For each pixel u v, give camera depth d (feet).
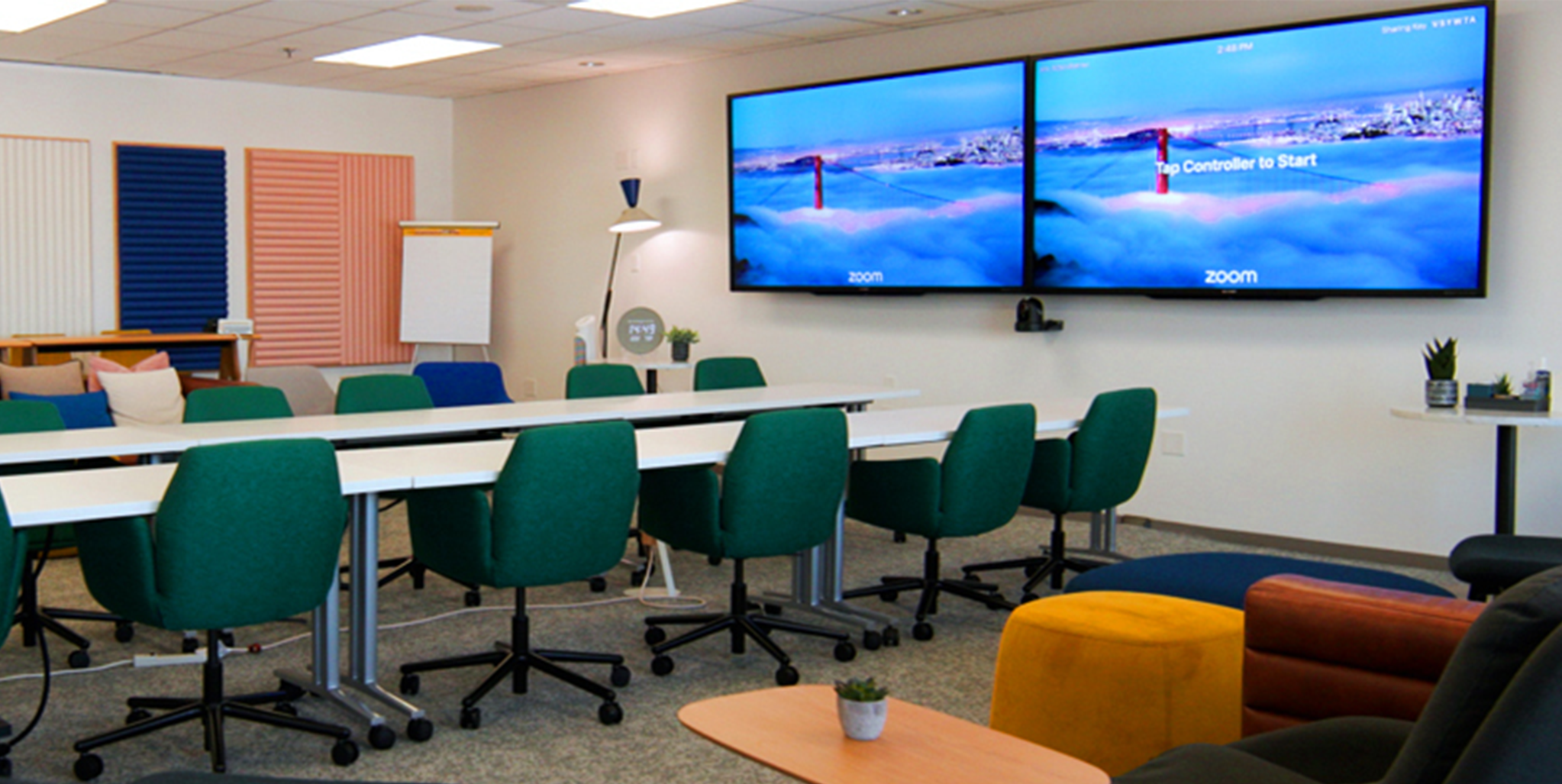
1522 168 17.74
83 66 29.17
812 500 13.92
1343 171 18.74
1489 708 5.27
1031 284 22.36
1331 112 18.75
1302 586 8.60
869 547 20.72
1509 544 11.56
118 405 22.16
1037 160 22.00
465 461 12.82
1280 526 20.36
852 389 21.25
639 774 10.87
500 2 22.02
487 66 28.89
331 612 12.14
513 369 33.83
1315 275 19.19
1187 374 21.24
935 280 23.70
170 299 30.83
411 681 12.88
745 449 13.30
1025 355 23.24
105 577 10.65
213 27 24.39
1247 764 6.95
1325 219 18.99
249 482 10.23
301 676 12.47
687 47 26.40
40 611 14.67
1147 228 20.85
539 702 12.78
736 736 6.77
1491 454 18.20
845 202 24.76
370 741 11.39
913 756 6.51
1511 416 15.42
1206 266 20.26
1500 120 17.87
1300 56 18.97
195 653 14.19
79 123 29.35
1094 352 22.34
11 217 28.63
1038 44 22.47
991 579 18.44
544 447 11.73
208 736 10.78
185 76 30.55
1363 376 19.33
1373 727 7.66
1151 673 9.18
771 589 17.62
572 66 28.94
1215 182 20.02
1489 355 18.15
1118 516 22.49
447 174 34.94
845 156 24.63
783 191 25.70
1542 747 4.95
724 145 27.76
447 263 32.94
